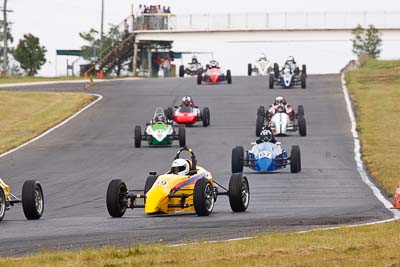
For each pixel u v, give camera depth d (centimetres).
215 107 17425
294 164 9475
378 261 3962
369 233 4819
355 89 19450
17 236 5138
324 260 3991
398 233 4794
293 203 7062
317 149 11731
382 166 9588
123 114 16862
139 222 5756
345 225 5338
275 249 4269
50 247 4606
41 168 10688
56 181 9425
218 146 12388
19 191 8688
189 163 6550
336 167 9944
